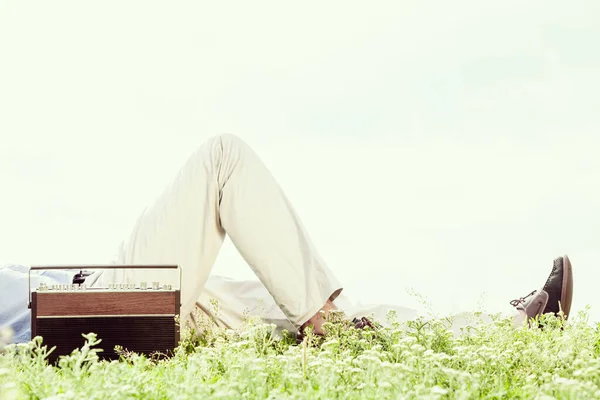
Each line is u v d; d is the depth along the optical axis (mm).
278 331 3279
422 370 1955
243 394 1733
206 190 3072
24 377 1910
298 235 3061
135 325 2604
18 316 3129
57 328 2566
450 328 2832
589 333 2490
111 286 2676
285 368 1977
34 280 3258
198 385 1702
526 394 1858
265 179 3080
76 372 1858
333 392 1794
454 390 1868
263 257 2998
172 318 2629
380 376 1877
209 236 3082
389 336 2469
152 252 3037
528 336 2543
